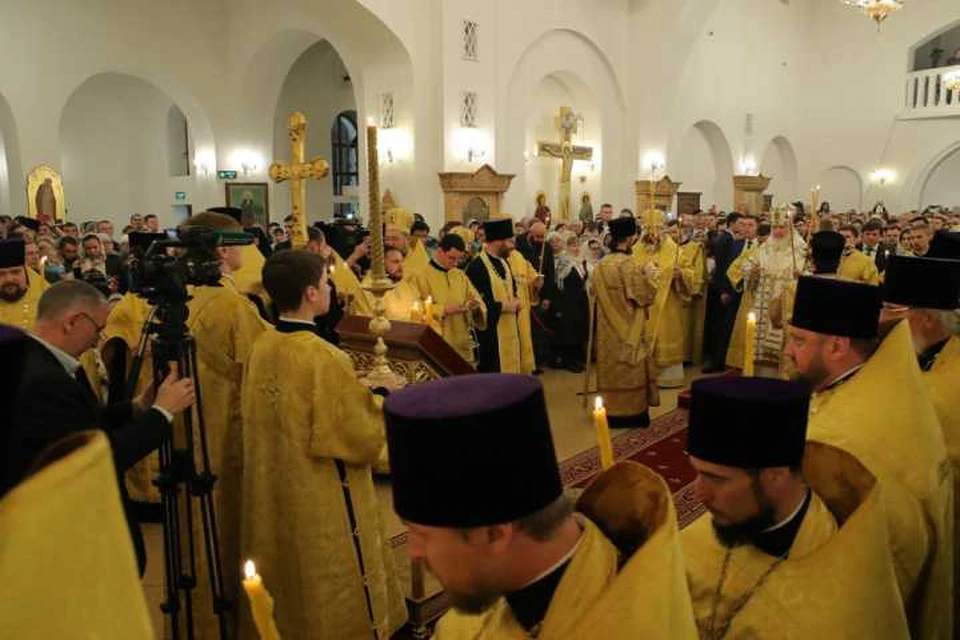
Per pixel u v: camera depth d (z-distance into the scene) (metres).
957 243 3.29
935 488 1.74
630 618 0.93
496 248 5.88
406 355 3.40
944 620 1.79
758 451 1.29
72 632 0.55
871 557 1.29
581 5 14.48
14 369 0.65
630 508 1.10
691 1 15.15
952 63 20.73
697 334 8.12
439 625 1.28
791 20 21.33
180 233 2.34
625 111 15.94
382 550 2.78
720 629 1.37
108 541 0.58
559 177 15.80
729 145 19.70
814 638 1.28
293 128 3.94
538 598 1.00
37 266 5.39
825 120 21.91
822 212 13.34
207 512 2.48
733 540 1.39
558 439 5.58
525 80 13.61
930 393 2.20
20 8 12.41
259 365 2.56
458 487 0.92
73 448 0.58
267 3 13.61
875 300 1.85
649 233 7.20
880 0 14.34
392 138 12.17
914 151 20.45
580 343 7.89
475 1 12.25
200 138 15.00
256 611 1.07
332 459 2.52
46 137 12.82
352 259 5.84
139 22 13.76
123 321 3.99
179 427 2.91
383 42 11.79
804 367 1.94
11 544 0.52
